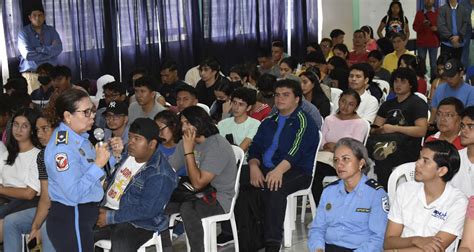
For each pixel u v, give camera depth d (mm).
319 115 4984
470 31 9250
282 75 6781
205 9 8977
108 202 3637
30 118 3959
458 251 2781
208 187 3918
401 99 4918
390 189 3650
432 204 2996
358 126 4723
